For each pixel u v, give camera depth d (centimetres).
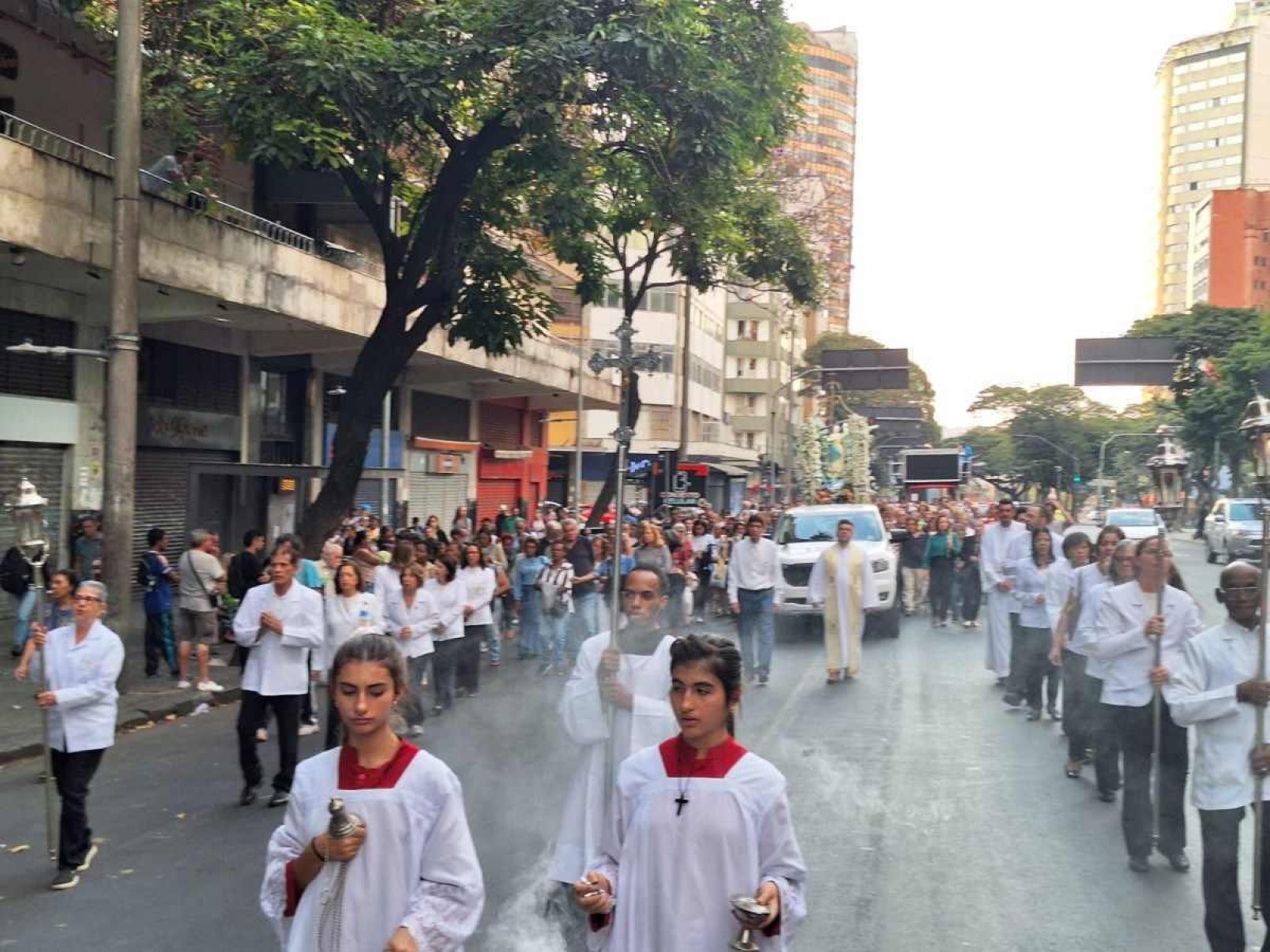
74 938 590
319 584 1220
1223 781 526
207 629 1318
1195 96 15462
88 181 1451
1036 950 560
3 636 1588
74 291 1808
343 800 324
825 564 1411
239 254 1778
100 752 693
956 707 1236
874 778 913
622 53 1462
